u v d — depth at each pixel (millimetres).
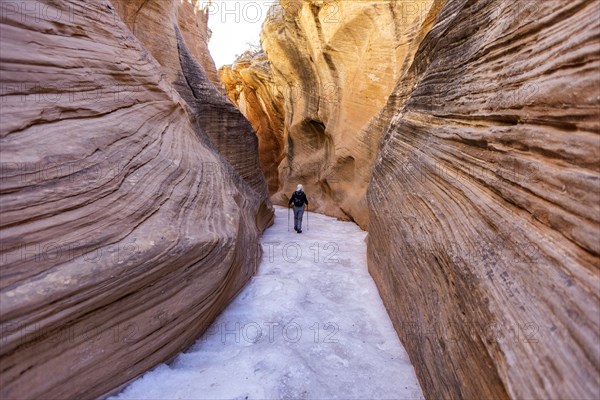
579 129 1647
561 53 1837
